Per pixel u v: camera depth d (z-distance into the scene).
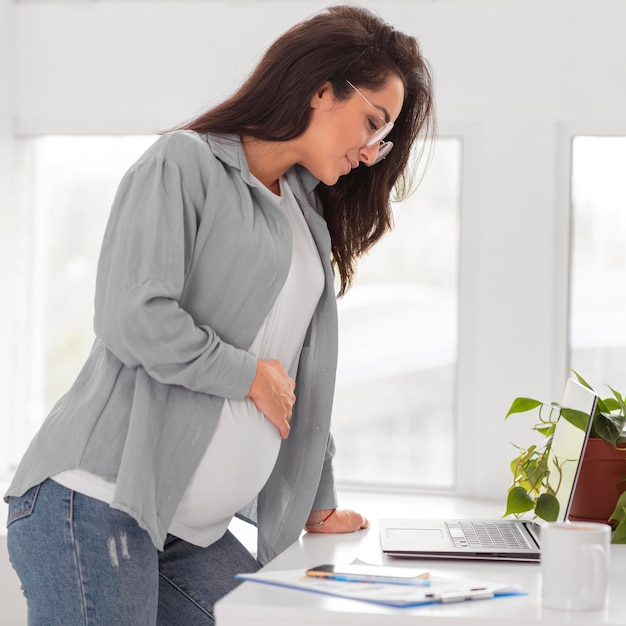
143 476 1.54
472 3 3.36
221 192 1.65
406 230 3.55
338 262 2.02
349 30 1.73
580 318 3.44
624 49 3.30
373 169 1.94
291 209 1.86
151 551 1.60
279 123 1.71
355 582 1.38
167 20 3.51
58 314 3.78
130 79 3.54
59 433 1.61
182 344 1.55
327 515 1.92
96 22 3.56
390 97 1.75
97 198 3.74
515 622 1.23
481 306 3.39
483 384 3.39
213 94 3.49
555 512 1.81
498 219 3.37
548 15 3.33
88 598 1.56
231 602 1.29
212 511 1.72
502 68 3.35
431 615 1.24
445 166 3.51
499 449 3.38
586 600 1.27
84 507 1.55
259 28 3.45
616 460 1.91
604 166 3.40
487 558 1.59
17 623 2.88
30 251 3.77
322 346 1.90
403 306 3.57
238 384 1.62
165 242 1.56
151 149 1.66
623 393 3.42
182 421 1.62
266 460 1.75
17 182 3.73
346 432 3.62
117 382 1.62
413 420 3.57
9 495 1.63
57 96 3.60
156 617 1.75
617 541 1.80
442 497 3.47
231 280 1.67
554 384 3.38
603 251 3.42
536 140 3.34
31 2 3.60
